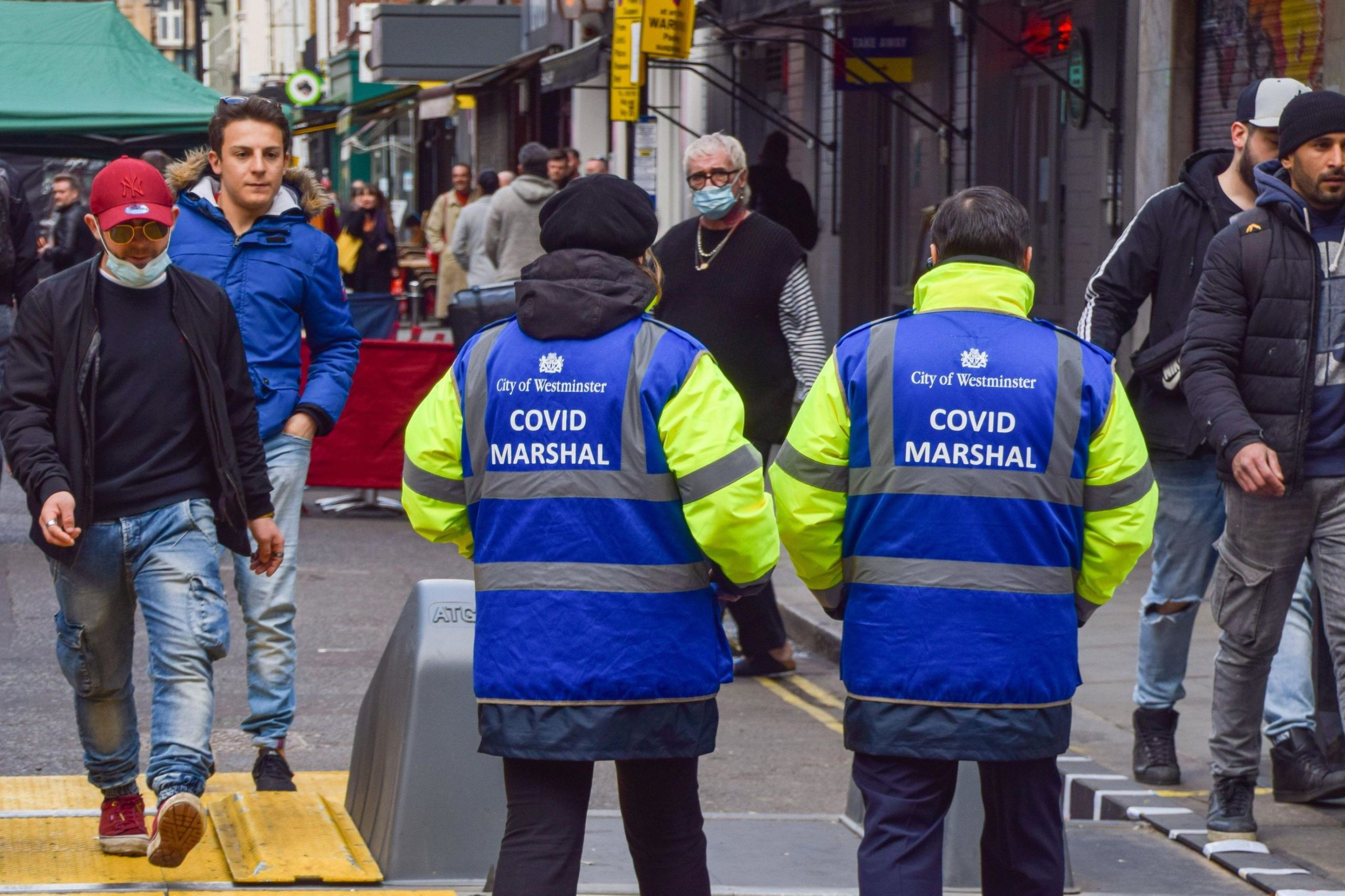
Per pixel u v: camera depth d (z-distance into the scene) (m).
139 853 7.48
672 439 5.59
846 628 5.91
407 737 7.35
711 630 5.79
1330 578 7.64
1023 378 5.75
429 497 5.93
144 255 7.05
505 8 46.53
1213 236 8.58
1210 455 8.77
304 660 12.52
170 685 7.01
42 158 24.47
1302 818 8.46
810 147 27.78
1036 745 5.75
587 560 5.63
